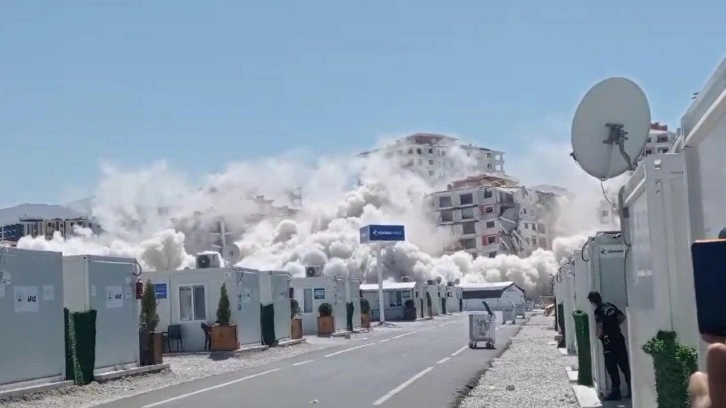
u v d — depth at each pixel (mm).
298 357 42656
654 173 11188
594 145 15234
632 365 14977
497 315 81375
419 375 30922
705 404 5160
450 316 115750
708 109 8523
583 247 23562
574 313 24406
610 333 20156
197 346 45781
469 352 42875
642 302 13172
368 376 31125
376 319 103500
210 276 45875
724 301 5496
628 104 15195
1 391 24234
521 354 39938
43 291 26625
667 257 10992
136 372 31594
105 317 30562
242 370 35344
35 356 26016
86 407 23594
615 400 20156
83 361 28266
